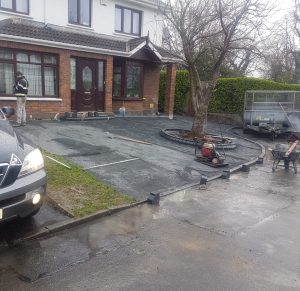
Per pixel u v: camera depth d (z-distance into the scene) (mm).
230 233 5398
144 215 5934
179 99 22609
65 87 15086
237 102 20266
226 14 11656
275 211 6594
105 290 3686
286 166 10445
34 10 15422
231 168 9828
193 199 6980
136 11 19438
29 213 4688
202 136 13398
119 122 15812
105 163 8688
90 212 5645
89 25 17594
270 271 4293
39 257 4277
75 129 12719
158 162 9461
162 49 17484
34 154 4918
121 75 18281
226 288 3846
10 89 13680
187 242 4984
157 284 3854
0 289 3592
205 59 15469
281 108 17109
